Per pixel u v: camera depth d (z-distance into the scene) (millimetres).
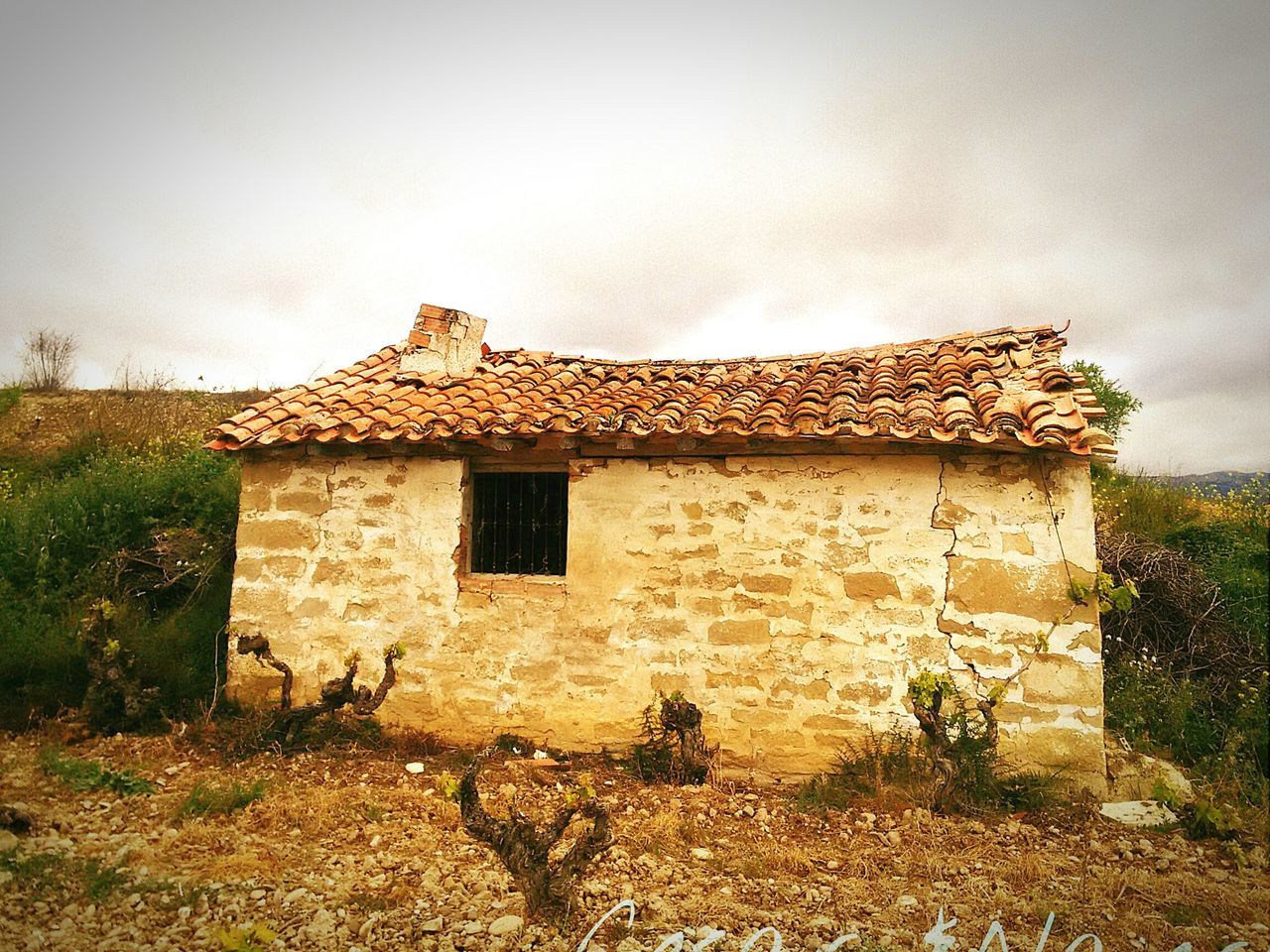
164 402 15945
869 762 5531
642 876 4254
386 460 6676
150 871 4094
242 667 6797
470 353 8195
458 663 6410
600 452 6289
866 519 5785
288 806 4953
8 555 7922
